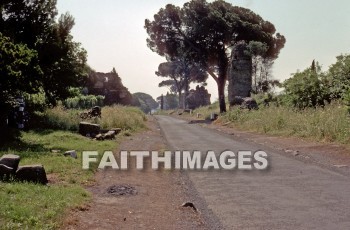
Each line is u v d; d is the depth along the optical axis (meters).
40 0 20.19
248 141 18.86
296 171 11.05
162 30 52.81
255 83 49.84
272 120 22.97
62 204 6.70
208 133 24.91
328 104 22.95
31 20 19.84
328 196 8.27
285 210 7.39
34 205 6.38
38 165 8.45
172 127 31.45
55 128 21.34
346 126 15.84
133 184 9.66
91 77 68.88
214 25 47.38
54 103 24.42
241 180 10.25
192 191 9.20
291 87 26.52
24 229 5.39
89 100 45.75
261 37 51.03
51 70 23.11
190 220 6.98
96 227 6.14
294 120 21.17
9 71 14.55
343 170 10.79
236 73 46.91
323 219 6.76
